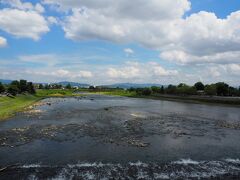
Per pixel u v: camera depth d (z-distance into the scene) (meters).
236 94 144.12
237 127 44.78
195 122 50.06
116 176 20.30
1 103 78.00
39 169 21.75
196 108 82.25
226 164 23.53
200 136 36.34
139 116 58.22
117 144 30.88
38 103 96.94
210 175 20.64
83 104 94.19
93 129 40.59
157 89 197.38
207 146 30.42
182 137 35.53
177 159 24.98
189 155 26.44
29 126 42.75
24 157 25.36
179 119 54.00
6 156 25.67
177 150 28.42
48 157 25.39
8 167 22.30
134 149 28.66
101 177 20.06
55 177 20.00
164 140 33.47
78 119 51.97
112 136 35.44
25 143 30.97
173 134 37.56
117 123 47.09
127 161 24.20
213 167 22.61
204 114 64.44
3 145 29.89
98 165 22.94
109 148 28.98
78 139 33.41
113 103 102.75
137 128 42.12
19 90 130.38
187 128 43.00
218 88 145.25
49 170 21.52
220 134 38.03
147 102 112.31
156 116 58.69
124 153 27.00
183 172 21.30
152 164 23.33
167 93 181.75
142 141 32.62
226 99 108.44
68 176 20.22
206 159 25.08
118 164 23.27
